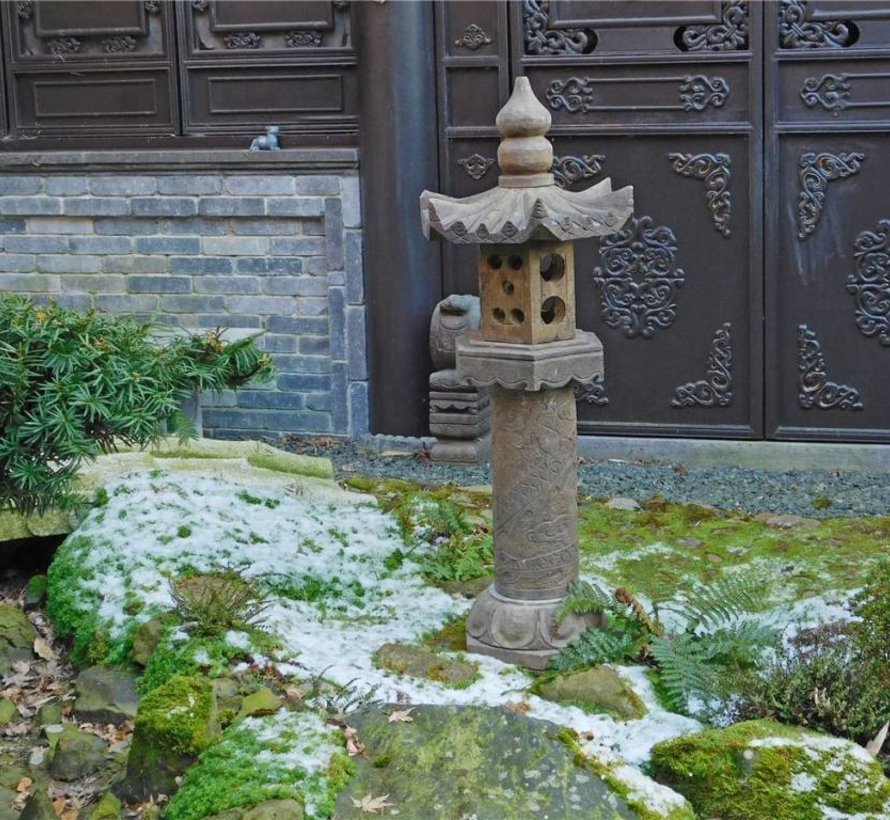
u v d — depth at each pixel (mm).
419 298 8984
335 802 6059
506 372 6594
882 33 8469
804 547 7602
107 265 9352
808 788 6094
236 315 9258
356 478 8438
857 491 8469
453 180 8914
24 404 6809
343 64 8992
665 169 8758
